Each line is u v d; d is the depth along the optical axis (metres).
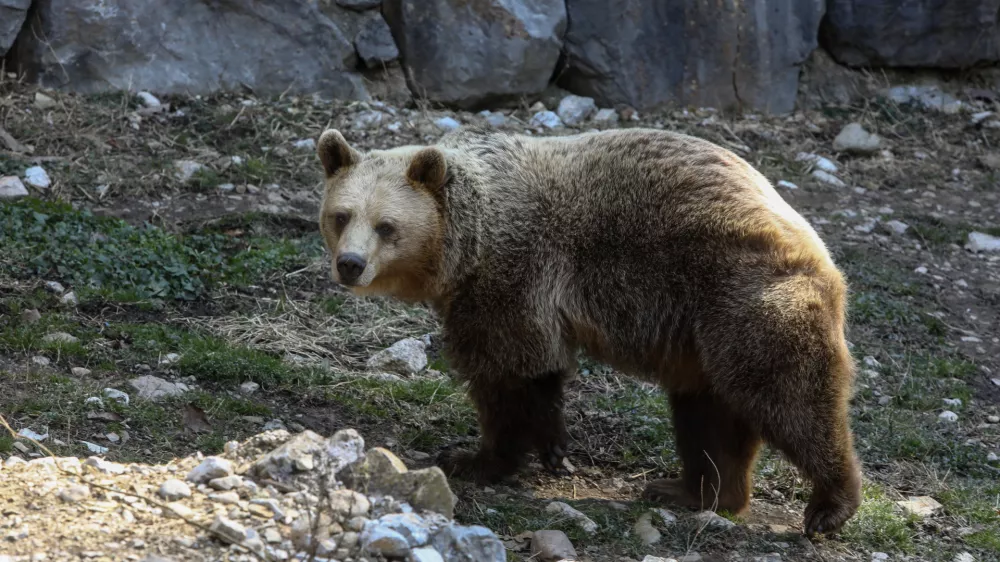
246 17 17.53
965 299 15.17
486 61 18.33
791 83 20.00
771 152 18.56
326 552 6.38
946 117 20.31
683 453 9.65
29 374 9.99
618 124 18.80
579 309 9.14
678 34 19.17
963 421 12.15
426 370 12.02
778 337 8.34
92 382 10.12
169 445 9.23
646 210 8.94
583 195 9.16
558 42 18.70
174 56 17.22
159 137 16.17
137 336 11.24
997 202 18.12
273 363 11.14
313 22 17.77
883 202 17.72
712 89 19.52
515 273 9.16
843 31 20.45
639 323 8.97
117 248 12.91
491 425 9.69
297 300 13.02
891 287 14.98
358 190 9.25
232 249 13.88
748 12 19.34
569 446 10.80
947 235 16.66
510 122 18.31
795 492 10.15
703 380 9.12
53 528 6.45
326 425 10.34
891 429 11.45
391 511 6.96
